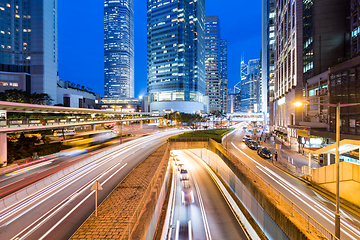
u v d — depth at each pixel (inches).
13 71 4101.9
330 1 1603.1
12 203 620.1
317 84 1496.1
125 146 1815.9
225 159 1165.1
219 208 918.4
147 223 500.1
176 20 5856.3
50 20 4404.5
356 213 576.1
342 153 893.8
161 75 6102.4
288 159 1298.0
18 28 4131.4
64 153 1521.9
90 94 7652.6
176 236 718.5
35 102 3432.6
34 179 896.3
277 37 2783.0
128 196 668.1
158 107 5979.3
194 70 6225.4
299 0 1871.3
